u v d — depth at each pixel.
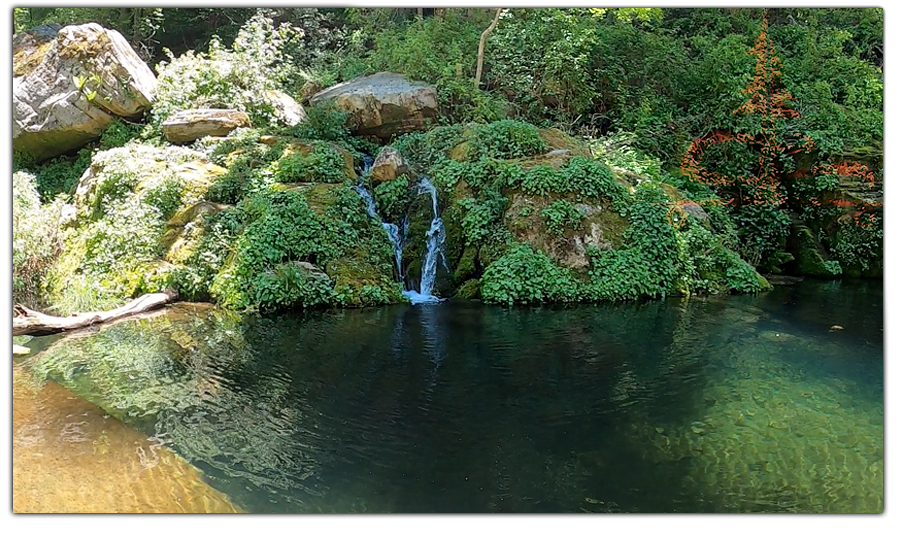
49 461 4.66
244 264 9.37
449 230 10.70
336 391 6.21
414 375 6.64
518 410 5.81
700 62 15.90
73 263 9.92
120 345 7.53
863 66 16.67
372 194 11.27
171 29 19.67
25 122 13.19
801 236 13.20
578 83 14.69
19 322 7.84
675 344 7.71
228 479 4.55
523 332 8.16
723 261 10.99
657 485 4.56
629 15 15.74
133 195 10.54
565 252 10.18
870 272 12.62
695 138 14.09
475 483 4.58
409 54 14.77
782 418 5.63
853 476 4.65
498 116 13.50
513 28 15.36
